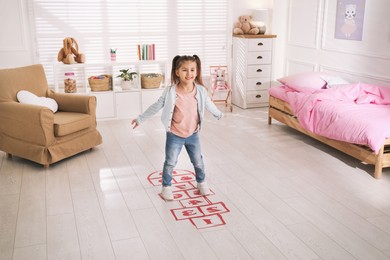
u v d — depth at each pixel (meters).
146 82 5.75
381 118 3.84
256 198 3.38
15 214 3.13
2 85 4.19
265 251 2.64
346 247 2.69
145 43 6.07
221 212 3.15
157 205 3.27
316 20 5.71
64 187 3.60
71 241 2.77
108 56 5.94
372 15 4.79
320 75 5.18
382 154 3.68
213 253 2.63
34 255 2.61
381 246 2.70
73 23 5.70
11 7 5.41
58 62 5.61
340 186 3.60
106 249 2.68
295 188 3.56
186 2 6.12
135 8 5.90
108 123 5.57
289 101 4.90
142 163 4.14
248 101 6.34
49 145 3.96
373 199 3.35
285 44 6.45
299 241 2.76
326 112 4.29
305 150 4.51
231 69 6.59
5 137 4.22
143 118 3.24
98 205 3.27
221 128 5.34
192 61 3.05
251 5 6.43
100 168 4.02
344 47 5.28
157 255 2.61
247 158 4.27
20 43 5.55
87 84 5.91
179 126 3.16
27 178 3.79
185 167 4.03
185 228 2.93
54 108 4.41
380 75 4.78
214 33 6.37
